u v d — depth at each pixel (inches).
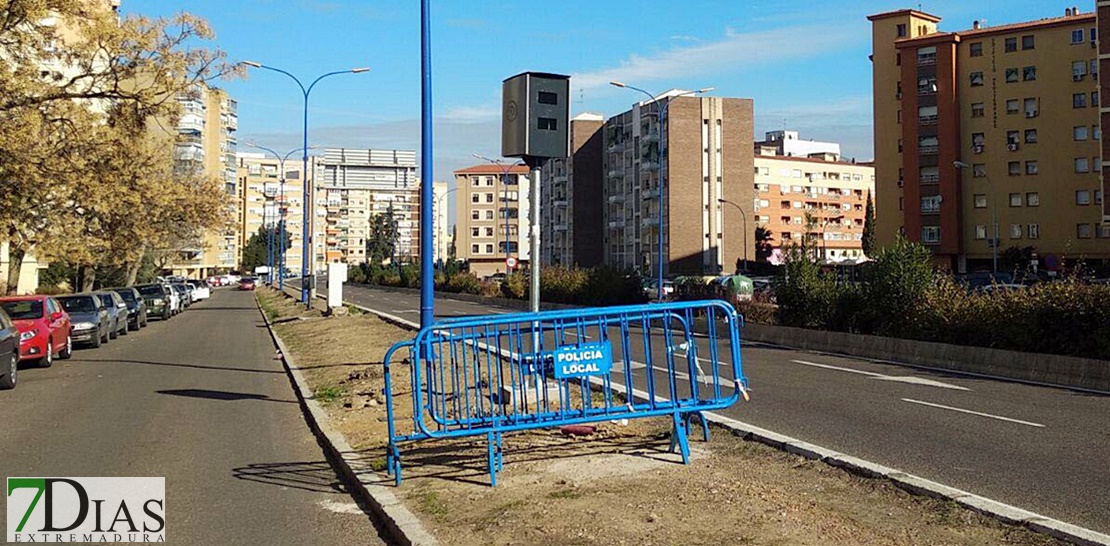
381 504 275.7
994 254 2375.7
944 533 230.2
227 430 440.5
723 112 3331.7
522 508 260.4
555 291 1681.8
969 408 474.3
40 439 416.5
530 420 309.4
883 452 354.3
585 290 1545.3
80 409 512.4
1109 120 1884.8
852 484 284.5
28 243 1183.6
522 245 5196.9
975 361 666.2
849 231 4662.9
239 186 6200.8
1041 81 2623.0
